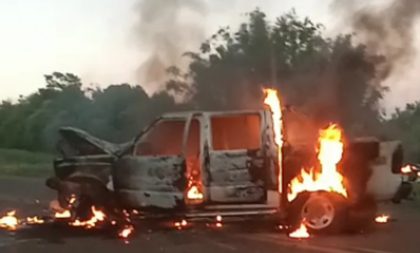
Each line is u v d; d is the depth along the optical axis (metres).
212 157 10.67
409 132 24.08
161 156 10.90
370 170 10.68
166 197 10.86
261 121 10.77
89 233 11.34
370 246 9.50
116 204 11.38
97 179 11.55
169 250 9.52
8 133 43.12
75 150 12.05
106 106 27.28
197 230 11.60
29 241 10.50
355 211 10.89
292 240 10.17
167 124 11.17
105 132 26.69
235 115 10.84
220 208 10.75
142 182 10.99
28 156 38.62
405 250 9.15
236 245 9.81
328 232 10.55
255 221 12.39
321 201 10.56
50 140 37.66
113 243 10.25
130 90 27.05
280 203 10.64
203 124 10.80
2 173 31.20
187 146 11.08
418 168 15.80
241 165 10.67
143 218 11.27
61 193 11.91
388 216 13.53
